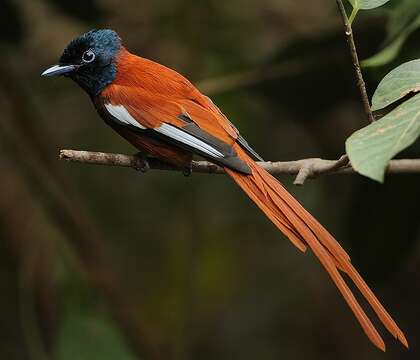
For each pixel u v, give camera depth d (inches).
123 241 516.7
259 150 502.3
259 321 516.4
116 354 411.2
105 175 513.0
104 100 331.3
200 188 505.4
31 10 501.0
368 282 419.2
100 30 338.6
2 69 467.8
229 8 485.1
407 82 255.1
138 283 519.5
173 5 485.1
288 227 280.5
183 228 510.9
